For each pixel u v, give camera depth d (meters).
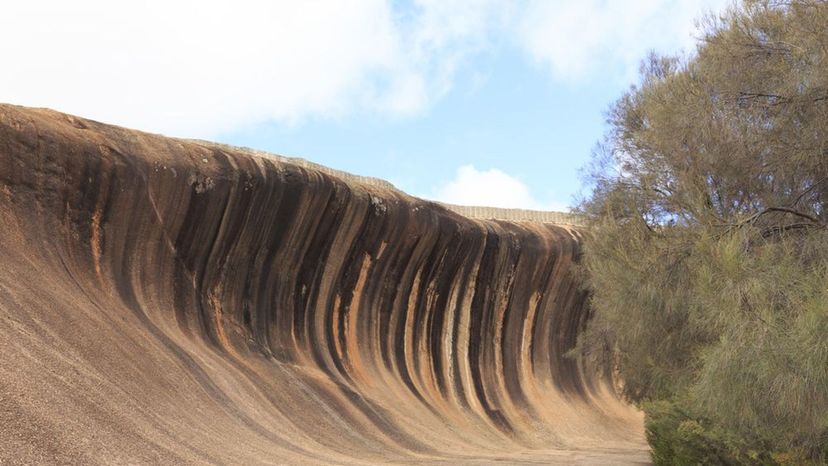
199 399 15.50
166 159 20.95
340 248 27.39
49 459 7.47
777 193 10.45
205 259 22.44
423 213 30.39
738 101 10.83
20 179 17.16
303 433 18.55
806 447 8.48
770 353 7.43
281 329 24.70
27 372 9.68
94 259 18.48
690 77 12.05
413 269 30.75
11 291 12.89
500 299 35.06
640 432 36.72
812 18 9.66
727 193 11.12
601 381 39.50
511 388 34.00
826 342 7.01
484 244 33.72
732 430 9.89
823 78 9.34
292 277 25.70
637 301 12.00
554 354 37.44
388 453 20.12
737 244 8.47
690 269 10.77
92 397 10.70
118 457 8.78
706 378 8.19
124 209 19.64
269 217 24.12
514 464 18.64
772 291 7.98
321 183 25.55
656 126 12.46
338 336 27.44
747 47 10.53
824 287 7.63
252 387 19.36
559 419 33.84
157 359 15.77
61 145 18.12
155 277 20.48
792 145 9.93
